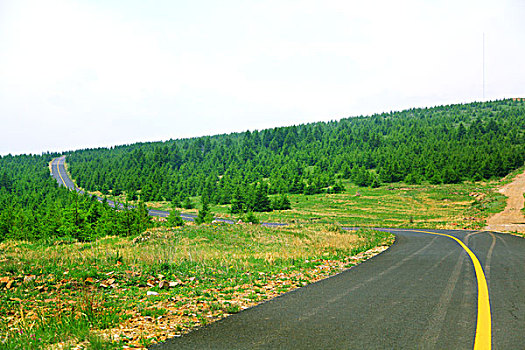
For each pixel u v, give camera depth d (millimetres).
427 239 20781
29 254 12133
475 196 79062
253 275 9258
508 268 9180
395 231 30953
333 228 28312
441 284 7340
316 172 135125
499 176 106500
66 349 4148
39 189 162375
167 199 127625
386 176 118438
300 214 71125
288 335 4344
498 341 3932
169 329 4852
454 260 11094
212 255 13008
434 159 127688
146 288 7949
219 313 5648
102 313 5625
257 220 49250
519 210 52375
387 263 11000
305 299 6375
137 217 39750
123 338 4488
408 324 4660
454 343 3900
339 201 87875
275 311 5586
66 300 6742
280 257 12695
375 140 190125
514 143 157375
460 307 5445
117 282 8469
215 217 74875
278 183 114438
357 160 155125
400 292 6691
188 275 9266
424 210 70750
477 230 30375
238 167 185625
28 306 6320
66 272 9297
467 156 121812
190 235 19516
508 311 5152
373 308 5551
